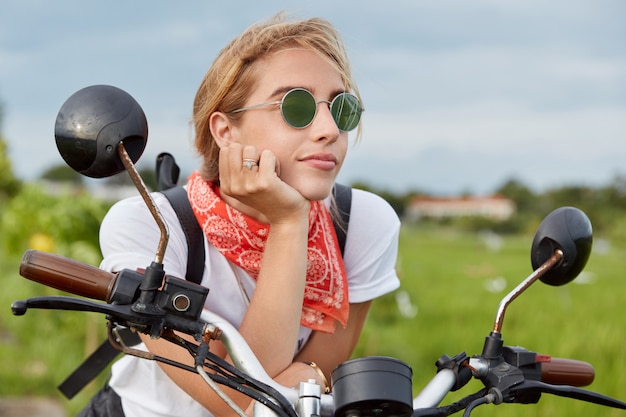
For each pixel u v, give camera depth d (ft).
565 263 6.48
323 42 7.01
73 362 20.90
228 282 7.51
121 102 5.42
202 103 7.51
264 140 6.81
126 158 5.34
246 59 6.96
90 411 8.18
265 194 6.39
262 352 6.49
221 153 6.44
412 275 29.66
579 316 22.74
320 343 7.91
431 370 19.45
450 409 5.68
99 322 21.88
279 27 6.96
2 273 25.90
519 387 5.84
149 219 7.29
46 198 23.49
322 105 6.78
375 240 8.10
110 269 7.10
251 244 7.30
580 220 6.52
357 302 8.02
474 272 30.40
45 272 5.22
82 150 5.37
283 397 5.10
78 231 21.88
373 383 4.67
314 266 7.42
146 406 7.67
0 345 22.76
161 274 5.21
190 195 7.54
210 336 5.29
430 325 22.40
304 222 6.59
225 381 5.14
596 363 18.74
